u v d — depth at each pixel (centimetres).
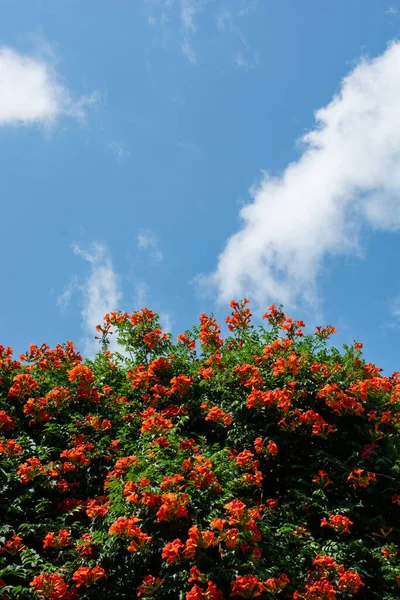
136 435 814
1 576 575
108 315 1047
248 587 498
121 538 566
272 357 895
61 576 572
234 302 1052
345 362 891
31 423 816
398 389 865
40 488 696
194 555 526
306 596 538
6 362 945
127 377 918
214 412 771
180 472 624
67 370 961
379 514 704
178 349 985
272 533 611
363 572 604
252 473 718
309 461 759
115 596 561
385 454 759
